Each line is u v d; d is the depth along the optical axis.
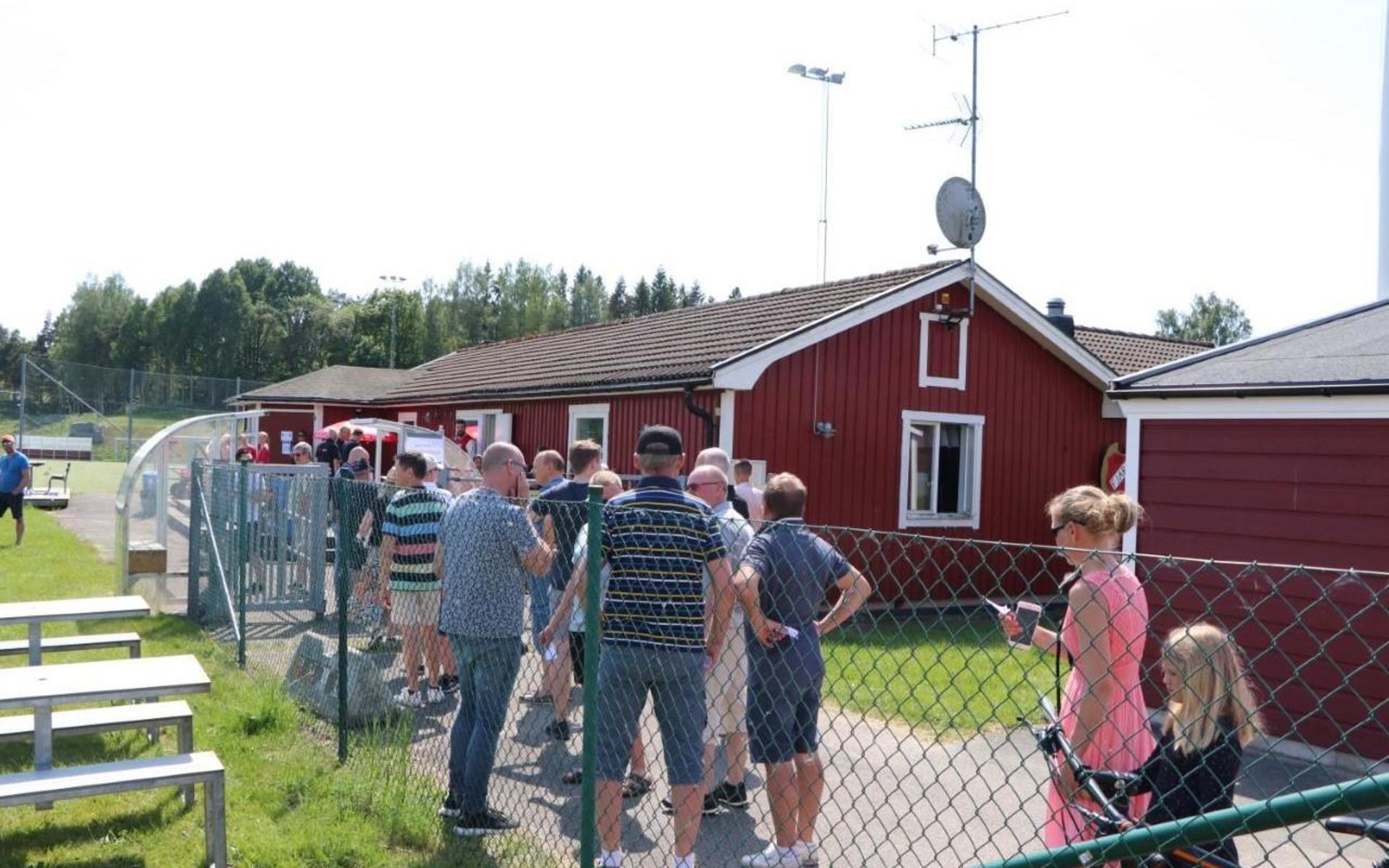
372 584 6.71
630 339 18.17
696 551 4.15
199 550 10.58
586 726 3.77
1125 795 3.04
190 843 4.94
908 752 6.23
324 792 5.53
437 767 5.84
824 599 4.57
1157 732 3.49
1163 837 2.57
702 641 4.18
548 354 20.78
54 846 4.90
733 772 5.43
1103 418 16.27
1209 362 8.34
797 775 4.53
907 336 14.23
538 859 4.69
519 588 5.10
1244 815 2.44
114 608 6.87
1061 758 3.23
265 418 28.98
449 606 5.08
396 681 6.48
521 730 6.48
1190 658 2.95
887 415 14.04
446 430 21.48
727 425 12.76
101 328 89.38
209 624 9.95
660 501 4.18
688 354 14.31
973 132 14.04
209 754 4.79
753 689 4.51
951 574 14.43
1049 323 15.11
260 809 5.33
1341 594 6.84
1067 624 3.38
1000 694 7.30
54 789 4.31
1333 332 8.51
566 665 5.96
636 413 14.52
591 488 3.78
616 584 4.19
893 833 4.98
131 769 4.55
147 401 38.31
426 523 6.45
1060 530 3.41
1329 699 6.85
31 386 38.19
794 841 4.43
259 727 6.65
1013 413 15.24
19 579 12.55
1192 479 7.70
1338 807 2.32
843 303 14.22
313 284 101.75
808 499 13.34
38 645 6.59
